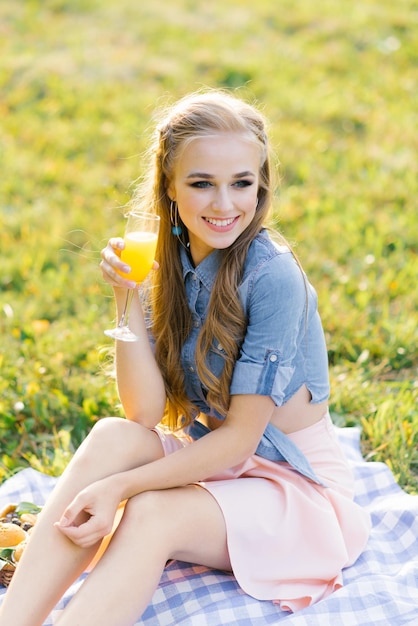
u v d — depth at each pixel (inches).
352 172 285.6
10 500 136.4
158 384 118.3
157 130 114.3
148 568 100.7
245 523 108.8
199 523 106.4
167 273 117.6
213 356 114.2
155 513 103.4
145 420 118.4
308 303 113.6
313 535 112.0
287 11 444.8
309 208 256.5
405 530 126.1
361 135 316.8
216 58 374.0
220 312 111.7
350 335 190.7
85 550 103.2
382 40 403.5
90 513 102.3
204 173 107.3
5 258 235.6
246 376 109.8
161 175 114.4
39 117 327.6
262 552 109.8
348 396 167.2
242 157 107.5
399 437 154.2
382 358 186.2
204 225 109.9
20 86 346.9
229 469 116.0
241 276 112.1
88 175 284.2
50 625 110.0
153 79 359.3
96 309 204.7
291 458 115.5
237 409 110.8
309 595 111.1
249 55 383.9
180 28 418.6
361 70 372.8
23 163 290.7
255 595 109.6
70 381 174.7
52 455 157.2
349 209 255.9
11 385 172.7
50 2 450.3
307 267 224.4
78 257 237.5
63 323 202.4
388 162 289.9
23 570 100.7
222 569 114.3
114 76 360.2
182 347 118.3
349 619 106.8
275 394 109.7
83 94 343.9
